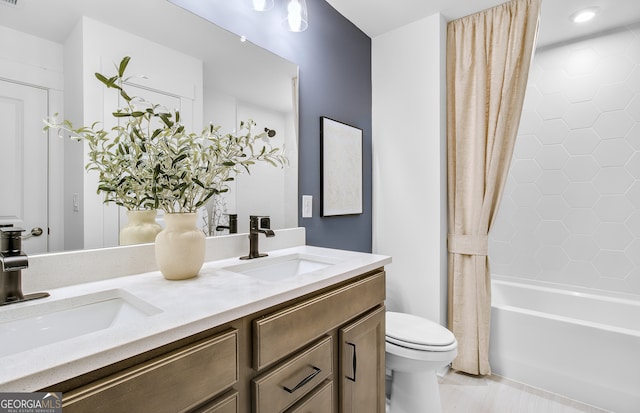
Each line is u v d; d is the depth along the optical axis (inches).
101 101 37.5
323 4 72.0
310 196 67.9
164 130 39.9
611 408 63.7
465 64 77.8
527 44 70.4
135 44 40.7
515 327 75.6
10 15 31.5
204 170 42.5
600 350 65.4
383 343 49.5
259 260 49.3
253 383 28.8
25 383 16.8
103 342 20.4
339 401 39.8
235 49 53.0
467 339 76.9
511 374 75.8
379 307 49.3
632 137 83.3
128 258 38.9
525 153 98.9
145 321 23.9
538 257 96.8
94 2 37.3
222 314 26.0
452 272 79.7
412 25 81.6
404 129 83.2
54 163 34.2
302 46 66.2
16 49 31.8
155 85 42.7
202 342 24.9
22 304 27.6
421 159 80.4
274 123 59.8
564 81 92.7
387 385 75.6
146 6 41.9
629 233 83.7
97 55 37.4
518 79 72.1
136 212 40.2
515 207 100.7
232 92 52.5
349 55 80.2
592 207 88.8
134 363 21.3
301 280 36.2
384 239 87.2
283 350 31.2
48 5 33.9
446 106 80.9
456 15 77.9
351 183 79.7
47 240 33.7
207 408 25.1
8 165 31.4
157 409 21.7
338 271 40.8
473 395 69.8
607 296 86.1
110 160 38.1
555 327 70.6
